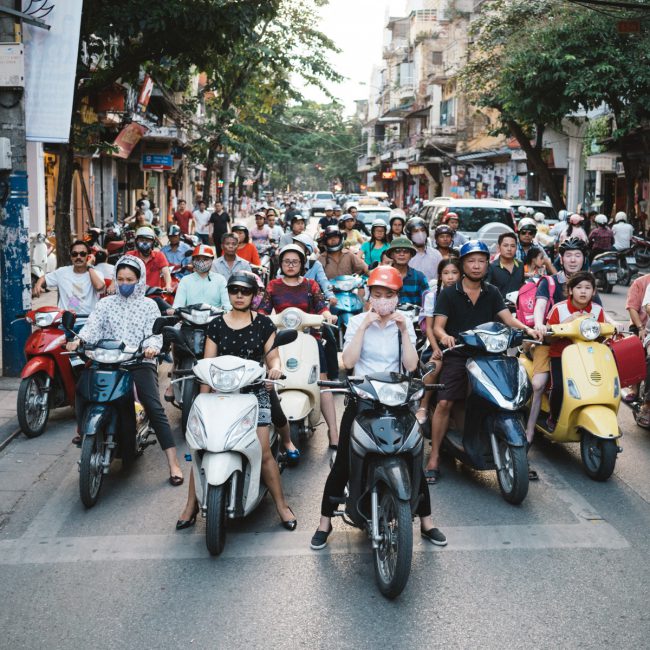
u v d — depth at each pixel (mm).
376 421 4809
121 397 6152
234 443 5117
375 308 5367
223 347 5645
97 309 6645
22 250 9750
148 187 37000
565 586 4844
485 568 5082
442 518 5875
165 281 9938
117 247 11953
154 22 12406
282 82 30266
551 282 7297
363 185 91875
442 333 6375
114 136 24609
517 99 23000
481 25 27297
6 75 9492
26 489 6449
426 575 4984
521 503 6152
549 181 26672
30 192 18797
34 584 4891
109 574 5016
